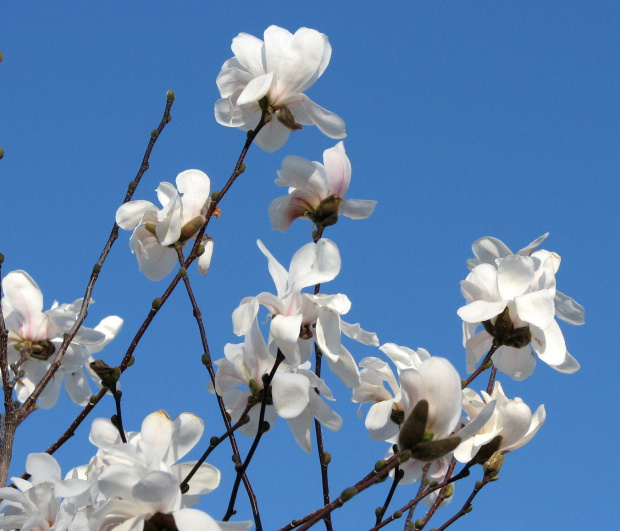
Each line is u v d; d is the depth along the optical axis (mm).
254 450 1846
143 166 2002
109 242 1980
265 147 2035
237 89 2006
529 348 1934
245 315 1828
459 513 1866
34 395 1903
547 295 1881
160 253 2008
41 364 2010
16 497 1817
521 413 1845
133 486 1711
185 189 1985
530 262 1897
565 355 1890
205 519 1706
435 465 1935
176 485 1707
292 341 1812
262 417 1842
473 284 1912
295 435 1880
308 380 1825
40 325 1997
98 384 2035
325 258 1835
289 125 1995
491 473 1859
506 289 1898
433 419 1729
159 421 1805
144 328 1927
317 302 1824
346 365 1839
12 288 1995
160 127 2012
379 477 1760
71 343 2002
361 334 1843
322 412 1860
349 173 2014
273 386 1828
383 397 1918
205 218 1977
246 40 1997
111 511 1714
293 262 1839
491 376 1938
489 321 1904
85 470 1893
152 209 1982
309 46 1984
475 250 1984
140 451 1727
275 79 1982
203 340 1934
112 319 2057
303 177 2002
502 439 1849
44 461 1839
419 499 1859
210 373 1919
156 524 1715
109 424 1885
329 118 1991
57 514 1824
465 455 1843
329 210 2004
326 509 1766
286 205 2016
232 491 1852
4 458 1874
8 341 1994
